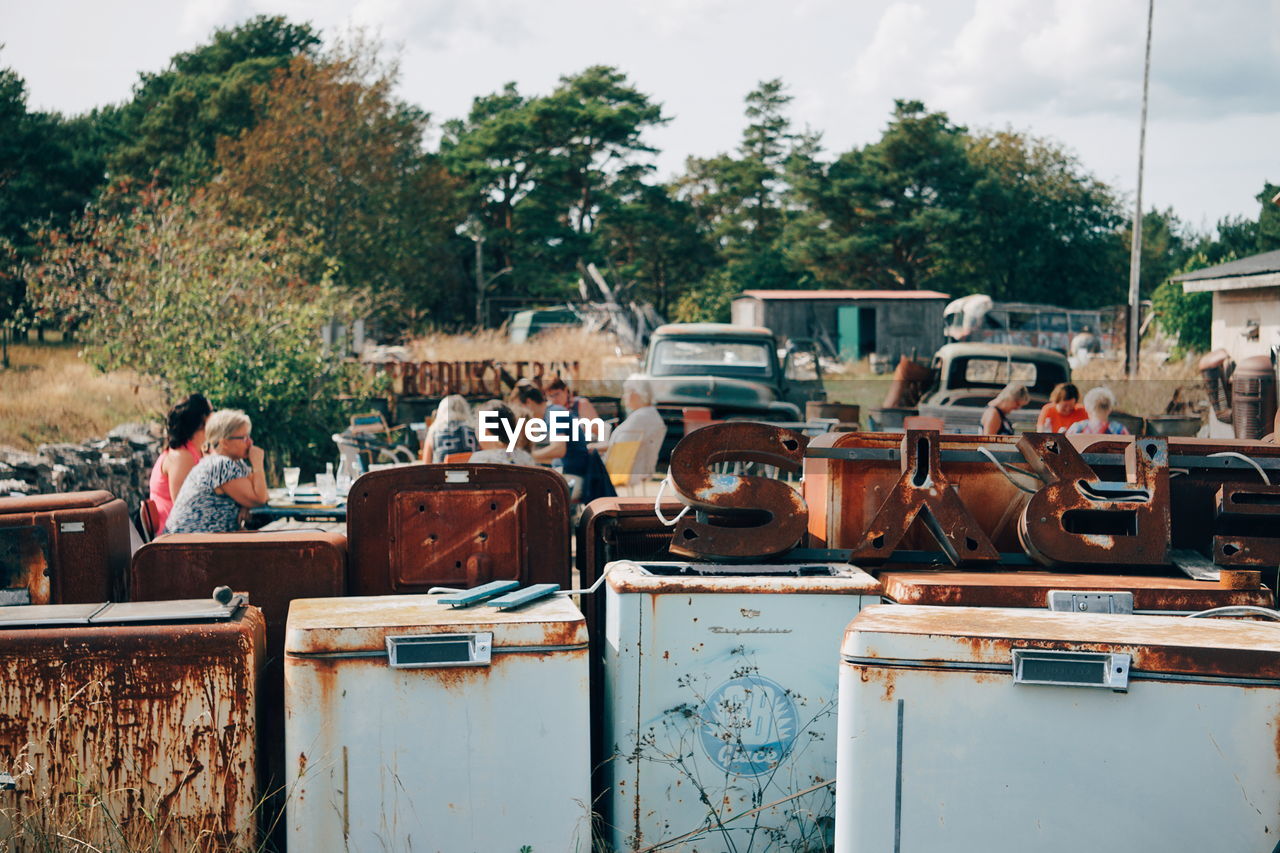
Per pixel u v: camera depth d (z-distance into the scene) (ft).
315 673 10.53
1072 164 214.48
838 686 11.71
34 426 48.62
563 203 211.82
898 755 9.70
